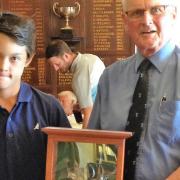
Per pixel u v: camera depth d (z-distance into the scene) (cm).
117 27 372
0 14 104
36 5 369
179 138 114
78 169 101
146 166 114
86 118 259
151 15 115
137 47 122
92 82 268
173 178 106
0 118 109
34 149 110
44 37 370
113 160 99
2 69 101
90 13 371
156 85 120
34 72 368
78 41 366
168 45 121
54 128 100
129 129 120
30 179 109
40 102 116
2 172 106
